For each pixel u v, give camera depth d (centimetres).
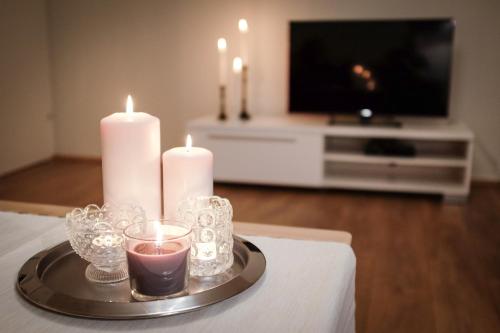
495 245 278
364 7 394
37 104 450
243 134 375
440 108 368
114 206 88
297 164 373
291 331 70
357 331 189
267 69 418
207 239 85
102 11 441
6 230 107
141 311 72
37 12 443
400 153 373
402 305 210
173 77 438
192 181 90
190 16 424
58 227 108
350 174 400
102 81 453
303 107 388
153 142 89
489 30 378
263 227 119
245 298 79
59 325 70
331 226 305
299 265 91
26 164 442
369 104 377
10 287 81
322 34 373
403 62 365
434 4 383
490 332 191
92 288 82
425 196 373
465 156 363
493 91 385
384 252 266
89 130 465
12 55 417
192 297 76
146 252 77
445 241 283
